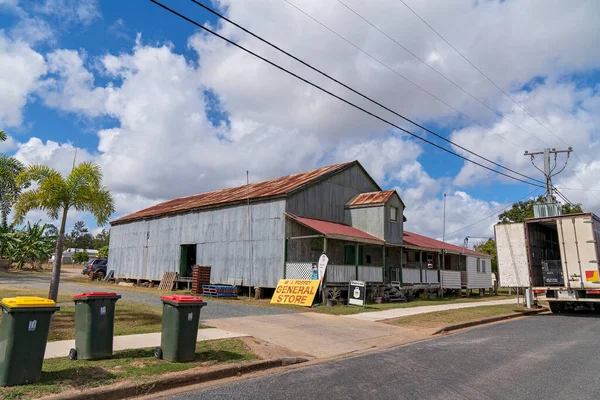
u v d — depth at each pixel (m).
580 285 16.27
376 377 6.91
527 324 14.32
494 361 8.15
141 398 5.71
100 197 11.66
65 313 11.62
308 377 6.91
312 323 12.64
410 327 12.80
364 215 23.91
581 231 16.50
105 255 60.94
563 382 6.59
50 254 50.19
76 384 5.73
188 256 26.97
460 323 13.58
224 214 23.95
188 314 7.34
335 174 24.17
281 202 20.97
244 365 7.26
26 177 11.27
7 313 5.59
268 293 21.91
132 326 10.30
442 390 6.14
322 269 18.33
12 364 5.50
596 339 10.84
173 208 28.50
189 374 6.48
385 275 24.05
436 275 27.08
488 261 35.59
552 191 28.20
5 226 46.50
